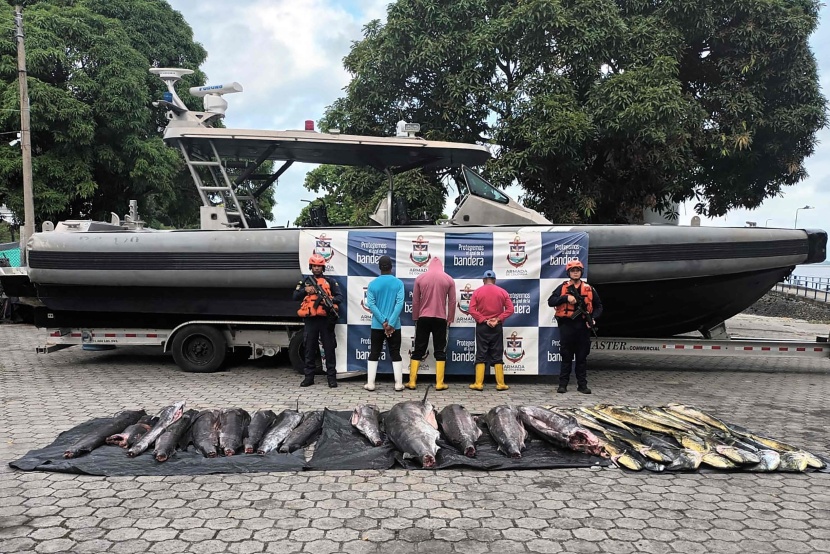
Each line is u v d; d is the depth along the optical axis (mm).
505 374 7523
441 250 7570
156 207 21281
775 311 23234
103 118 16531
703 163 14109
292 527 3479
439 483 4207
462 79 12531
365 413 5230
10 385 7312
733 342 8133
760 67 13023
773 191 14539
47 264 7910
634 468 4441
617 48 12305
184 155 8336
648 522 3580
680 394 7082
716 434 5043
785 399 6867
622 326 8406
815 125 13125
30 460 4457
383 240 7605
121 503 3791
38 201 16031
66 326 8492
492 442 5020
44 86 15445
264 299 7969
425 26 12891
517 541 3324
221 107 8562
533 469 4500
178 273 7766
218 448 4777
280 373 8273
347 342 7621
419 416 4977
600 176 13273
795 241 7754
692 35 12914
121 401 6449
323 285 7238
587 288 6953
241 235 7730
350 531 3434
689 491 4082
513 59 12734
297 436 4980
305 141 8109
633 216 13555
